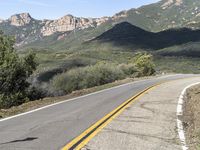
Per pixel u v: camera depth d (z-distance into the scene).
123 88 27.05
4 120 12.36
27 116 13.28
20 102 21.66
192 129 11.24
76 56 170.50
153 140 9.70
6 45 22.89
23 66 22.69
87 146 8.70
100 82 34.09
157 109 15.34
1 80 21.78
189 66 145.25
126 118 12.92
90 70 34.47
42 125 11.34
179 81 35.31
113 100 18.81
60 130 10.55
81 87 30.95
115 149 8.55
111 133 10.32
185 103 17.72
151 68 53.75
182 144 9.38
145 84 31.14
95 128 10.95
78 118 12.83
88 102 18.00
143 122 12.23
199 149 8.77
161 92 23.12
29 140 9.19
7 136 9.66
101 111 14.66
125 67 47.41
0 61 22.23
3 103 20.64
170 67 134.88
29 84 23.38
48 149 8.28
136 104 16.94
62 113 14.09
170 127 11.52
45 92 24.59
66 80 30.45
